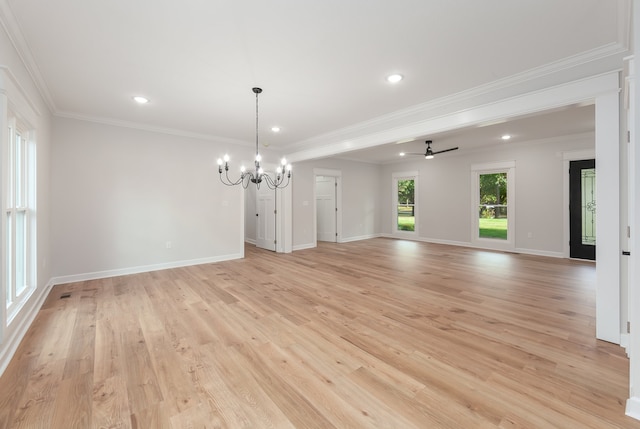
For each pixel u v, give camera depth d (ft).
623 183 7.44
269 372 6.45
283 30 7.11
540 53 8.13
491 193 22.47
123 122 14.65
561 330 8.44
